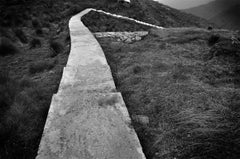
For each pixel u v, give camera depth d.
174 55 4.80
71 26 8.98
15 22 10.27
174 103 2.32
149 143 1.72
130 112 2.28
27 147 1.81
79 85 2.75
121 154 1.44
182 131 1.77
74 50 4.65
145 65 3.92
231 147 1.47
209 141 1.56
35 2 15.80
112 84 2.76
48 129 1.76
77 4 21.52
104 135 1.66
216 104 2.19
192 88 2.65
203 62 4.10
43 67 4.40
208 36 6.99
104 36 7.91
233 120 1.83
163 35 7.61
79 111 2.06
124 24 15.95
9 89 2.97
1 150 1.75
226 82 3.01
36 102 2.63
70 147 1.52
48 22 12.71
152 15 28.94
